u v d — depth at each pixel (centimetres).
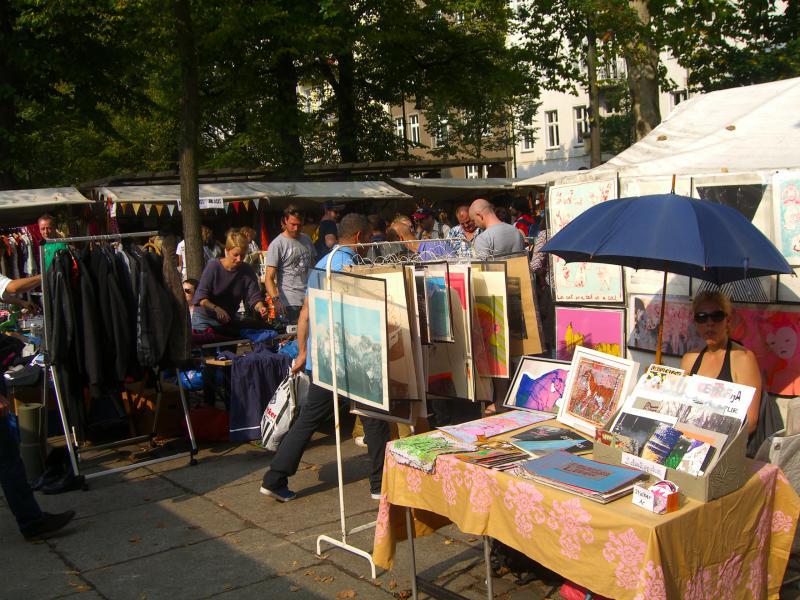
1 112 1828
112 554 460
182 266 1272
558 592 385
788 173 424
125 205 1577
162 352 575
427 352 503
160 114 2067
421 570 416
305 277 823
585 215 384
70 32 1752
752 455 390
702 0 1088
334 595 394
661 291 498
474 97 2338
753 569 317
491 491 328
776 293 434
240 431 654
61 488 571
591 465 321
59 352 556
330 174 2175
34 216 1709
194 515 517
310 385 511
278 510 516
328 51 1809
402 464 373
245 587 409
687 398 324
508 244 645
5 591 417
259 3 1592
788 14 1506
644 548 268
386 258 561
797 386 428
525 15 1587
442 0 2059
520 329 509
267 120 2055
